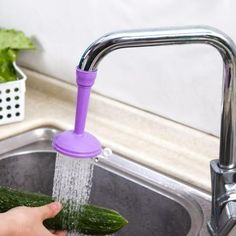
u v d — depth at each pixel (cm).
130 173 137
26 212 105
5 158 142
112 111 156
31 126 151
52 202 113
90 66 88
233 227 103
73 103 163
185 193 129
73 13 156
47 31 163
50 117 154
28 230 103
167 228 131
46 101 164
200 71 138
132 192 135
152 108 150
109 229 117
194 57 137
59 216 115
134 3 143
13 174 145
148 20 142
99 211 117
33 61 170
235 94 100
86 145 91
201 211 123
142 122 151
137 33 90
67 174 109
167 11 138
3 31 164
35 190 149
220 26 131
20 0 166
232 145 104
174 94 145
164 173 135
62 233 117
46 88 168
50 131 151
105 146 143
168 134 147
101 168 139
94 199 142
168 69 143
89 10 152
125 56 150
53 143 93
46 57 167
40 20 164
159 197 131
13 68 156
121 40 89
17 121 151
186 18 135
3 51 156
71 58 161
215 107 138
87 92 89
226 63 98
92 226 116
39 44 167
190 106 143
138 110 153
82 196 114
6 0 169
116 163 139
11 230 101
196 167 136
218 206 106
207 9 131
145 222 135
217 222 107
